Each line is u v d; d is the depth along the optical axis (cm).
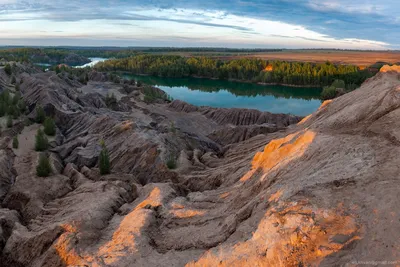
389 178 2059
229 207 3114
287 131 5769
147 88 14962
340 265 1655
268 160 3631
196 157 5778
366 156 2442
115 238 3050
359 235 1761
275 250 1861
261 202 2512
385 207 1842
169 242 2802
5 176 5147
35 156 5969
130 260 2597
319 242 1800
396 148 2391
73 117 8181
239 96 16938
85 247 2994
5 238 3753
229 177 4281
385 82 4431
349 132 3155
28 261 3228
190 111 11388
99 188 4459
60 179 5094
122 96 13662
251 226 2295
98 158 5922
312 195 2128
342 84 16488
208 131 9594
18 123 7444
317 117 5141
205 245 2558
